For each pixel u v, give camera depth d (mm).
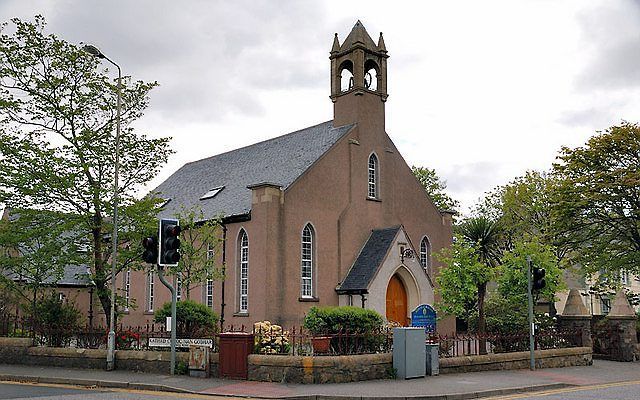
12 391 17750
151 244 20000
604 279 46938
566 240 36812
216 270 31125
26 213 25391
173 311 20547
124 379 19484
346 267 34031
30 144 24984
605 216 35781
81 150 25656
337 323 22125
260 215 31672
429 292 34469
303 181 32906
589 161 36250
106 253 27344
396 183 37594
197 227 33375
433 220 39156
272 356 19047
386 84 37656
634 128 34719
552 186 42188
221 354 19719
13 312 34938
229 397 16578
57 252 25719
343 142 35156
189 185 44812
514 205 44625
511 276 25344
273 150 40062
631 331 28891
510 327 28328
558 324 29312
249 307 31797
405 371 19844
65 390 18078
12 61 25438
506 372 22562
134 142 26672
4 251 27906
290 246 31969
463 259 24969
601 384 20422
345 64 37500
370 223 35656
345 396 16344
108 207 25281
